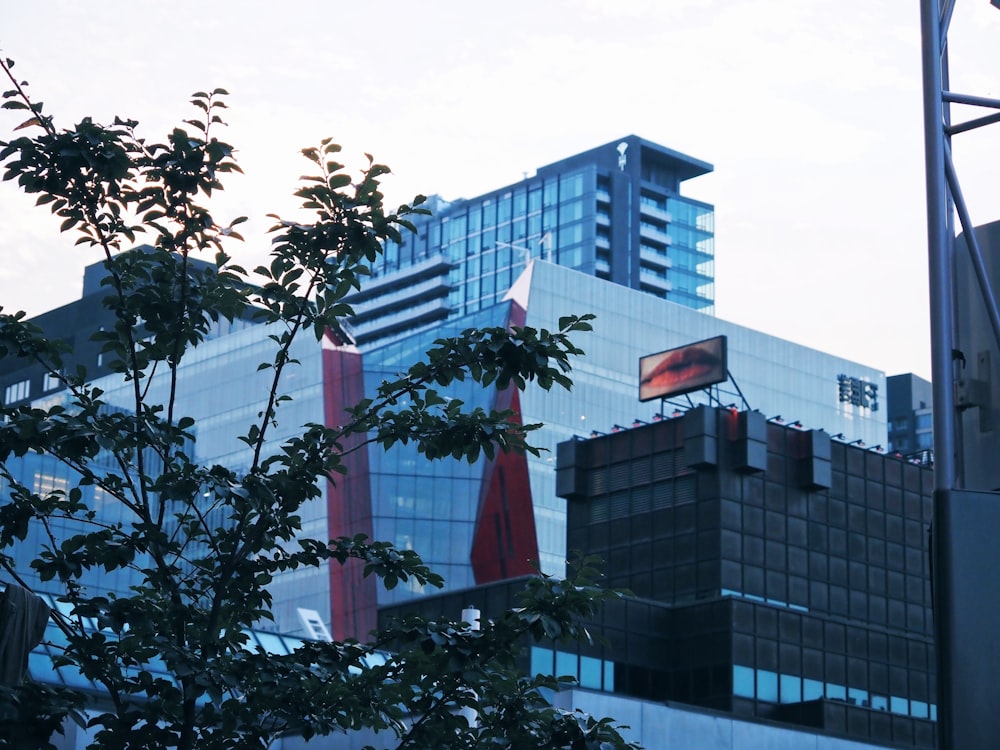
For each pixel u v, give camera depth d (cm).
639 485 8544
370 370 17325
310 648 1686
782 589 8144
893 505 8869
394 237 1786
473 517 16500
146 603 1725
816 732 6384
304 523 17138
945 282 945
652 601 7631
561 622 1658
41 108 1705
